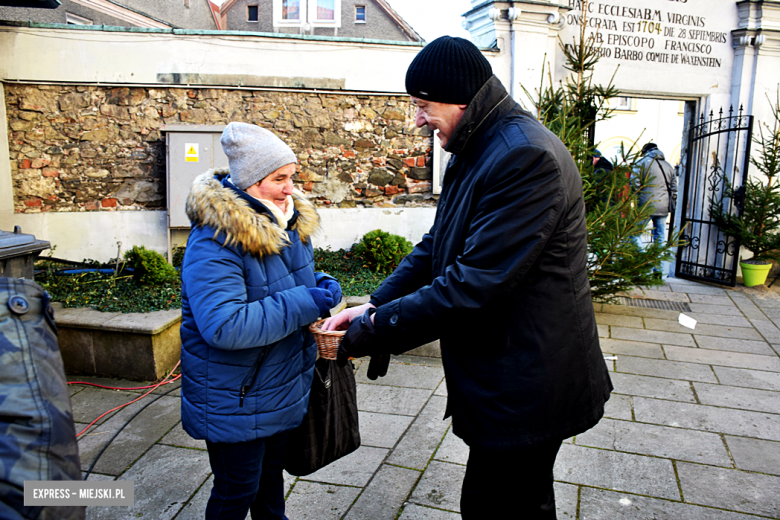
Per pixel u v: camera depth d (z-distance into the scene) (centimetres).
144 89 620
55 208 624
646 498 252
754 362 429
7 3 509
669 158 1669
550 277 152
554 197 145
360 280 536
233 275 164
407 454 290
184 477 267
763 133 720
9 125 604
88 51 604
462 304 148
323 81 636
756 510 243
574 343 156
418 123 173
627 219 499
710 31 702
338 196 665
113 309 411
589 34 655
